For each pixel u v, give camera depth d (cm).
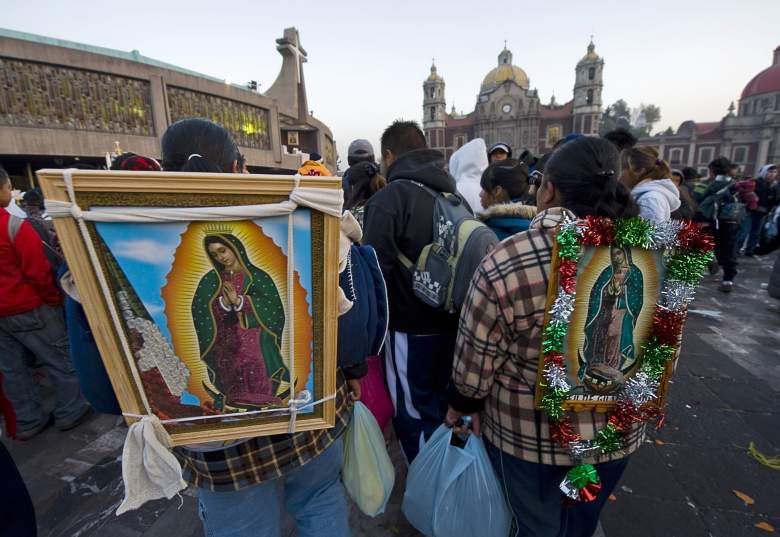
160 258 76
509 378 115
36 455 229
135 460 87
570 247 96
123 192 70
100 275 74
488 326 107
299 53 2492
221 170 105
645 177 262
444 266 158
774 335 401
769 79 5769
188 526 179
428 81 7175
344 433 141
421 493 139
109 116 1215
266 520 113
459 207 171
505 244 105
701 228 103
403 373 175
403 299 170
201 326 83
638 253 104
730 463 221
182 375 85
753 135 5375
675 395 291
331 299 88
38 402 250
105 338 79
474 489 126
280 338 88
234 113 1688
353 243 122
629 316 108
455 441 141
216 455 101
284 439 105
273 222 80
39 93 1069
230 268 81
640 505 193
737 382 309
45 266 229
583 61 6275
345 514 127
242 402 91
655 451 232
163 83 1341
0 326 227
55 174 67
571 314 103
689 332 411
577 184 104
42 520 183
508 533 129
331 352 92
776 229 519
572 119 6562
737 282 611
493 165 245
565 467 115
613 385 111
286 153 2052
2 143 1004
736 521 184
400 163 178
